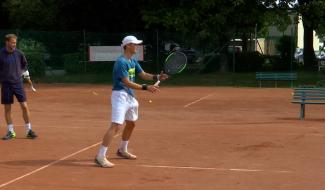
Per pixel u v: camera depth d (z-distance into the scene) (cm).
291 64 3266
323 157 910
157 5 3114
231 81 3003
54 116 1517
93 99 2053
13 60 1070
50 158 909
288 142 1054
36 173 801
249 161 880
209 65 3234
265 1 3080
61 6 3578
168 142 1057
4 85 1079
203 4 2953
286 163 864
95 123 1362
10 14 4209
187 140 1080
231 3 3020
